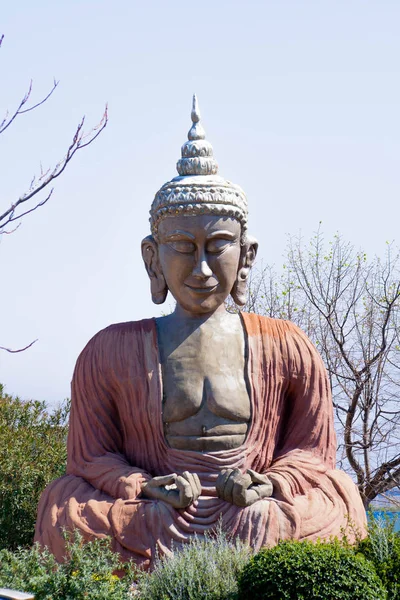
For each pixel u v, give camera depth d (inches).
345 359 791.7
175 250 447.8
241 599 352.5
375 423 787.4
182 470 437.7
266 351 456.8
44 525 430.6
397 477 774.5
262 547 406.3
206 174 457.1
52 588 347.3
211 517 416.5
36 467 575.2
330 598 341.1
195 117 471.2
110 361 458.6
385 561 368.5
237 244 454.3
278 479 428.1
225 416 441.4
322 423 459.5
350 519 430.9
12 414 630.5
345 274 850.8
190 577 363.9
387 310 808.9
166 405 443.8
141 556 408.5
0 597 250.7
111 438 459.2
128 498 423.2
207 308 452.8
